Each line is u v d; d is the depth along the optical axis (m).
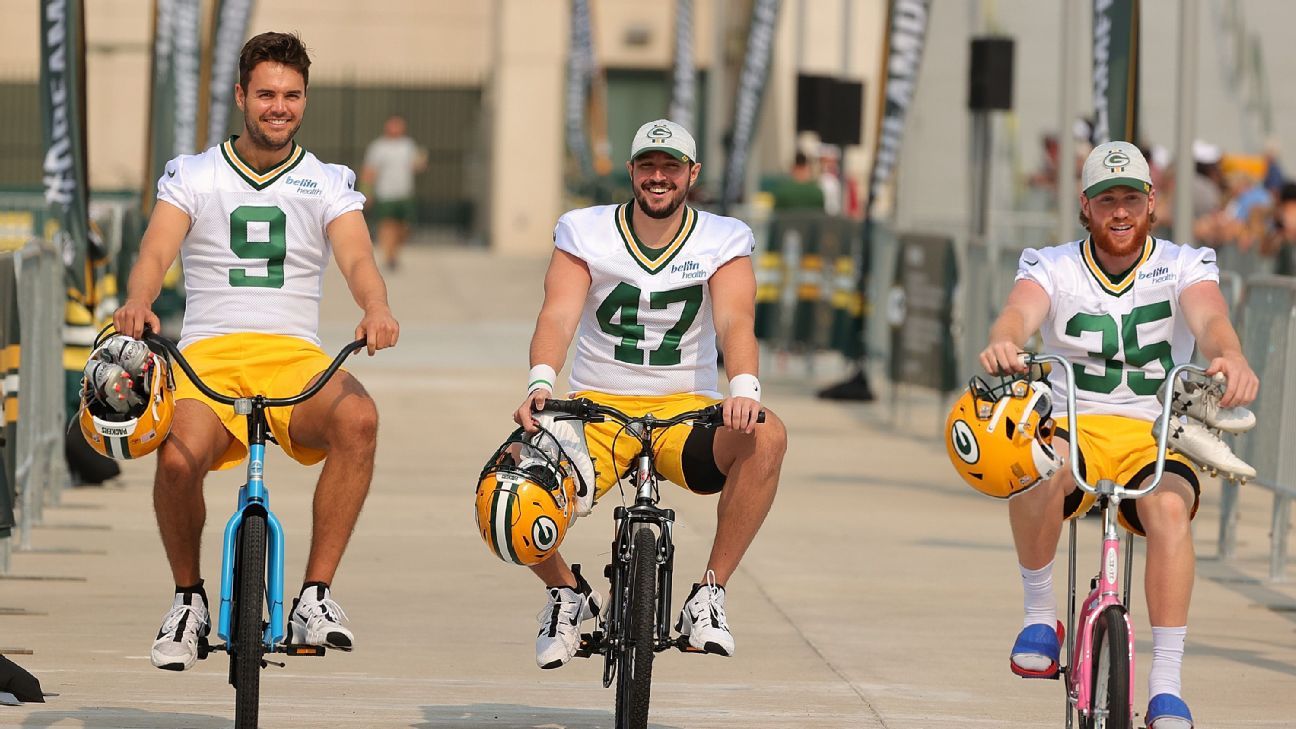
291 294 17.11
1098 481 15.63
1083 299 16.69
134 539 28.08
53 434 30.44
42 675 19.75
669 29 99.62
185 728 17.61
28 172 98.12
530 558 15.94
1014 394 15.70
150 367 15.56
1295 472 26.33
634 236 16.89
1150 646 22.56
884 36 46.53
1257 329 28.12
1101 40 33.09
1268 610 25.11
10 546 25.33
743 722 18.41
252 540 15.38
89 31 98.50
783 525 30.62
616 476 17.11
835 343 50.00
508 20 95.62
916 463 38.28
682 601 24.53
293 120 16.88
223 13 53.28
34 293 27.64
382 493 32.72
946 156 67.69
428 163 104.12
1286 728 18.70
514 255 95.25
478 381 49.72
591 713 18.66
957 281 41.66
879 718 18.67
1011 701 19.52
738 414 15.62
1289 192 46.44
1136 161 16.50
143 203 42.62
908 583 26.09
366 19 103.25
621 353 17.05
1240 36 74.25
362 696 19.19
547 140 96.25
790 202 56.31
